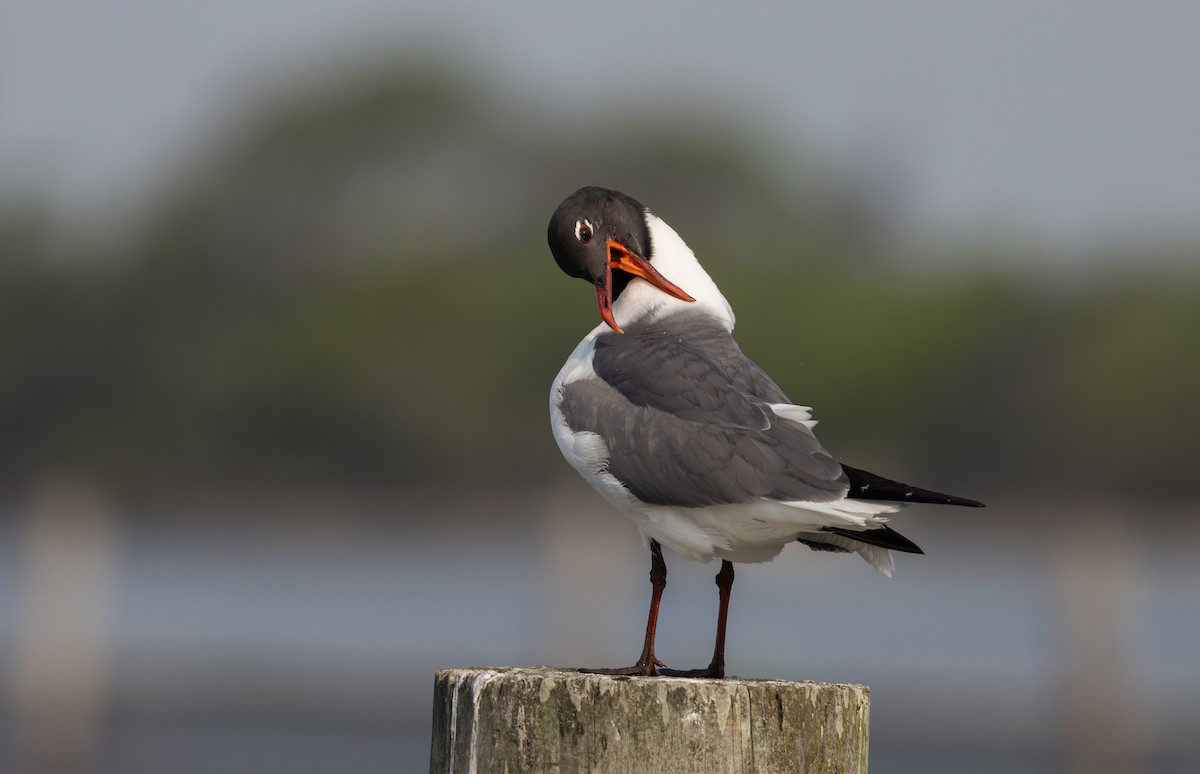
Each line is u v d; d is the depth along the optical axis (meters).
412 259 41.06
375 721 19.70
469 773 4.97
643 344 6.52
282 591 34.09
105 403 41.41
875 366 38.12
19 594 29.14
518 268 40.75
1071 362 38.00
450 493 38.59
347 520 35.56
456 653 21.78
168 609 30.45
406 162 44.16
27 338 41.47
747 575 27.78
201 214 42.88
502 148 44.56
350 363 38.78
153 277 42.47
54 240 43.00
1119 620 16.02
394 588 33.41
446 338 39.09
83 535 19.17
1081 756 15.96
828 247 43.44
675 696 4.91
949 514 30.86
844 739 5.00
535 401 38.66
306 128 44.00
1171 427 36.97
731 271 40.50
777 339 38.78
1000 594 30.55
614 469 6.21
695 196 44.22
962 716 18.36
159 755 17.86
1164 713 17.70
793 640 23.27
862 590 28.48
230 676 20.80
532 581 34.06
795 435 6.00
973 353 38.44
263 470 40.59
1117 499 38.16
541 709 4.93
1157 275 38.94
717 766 4.89
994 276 39.34
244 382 39.66
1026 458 38.34
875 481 5.77
